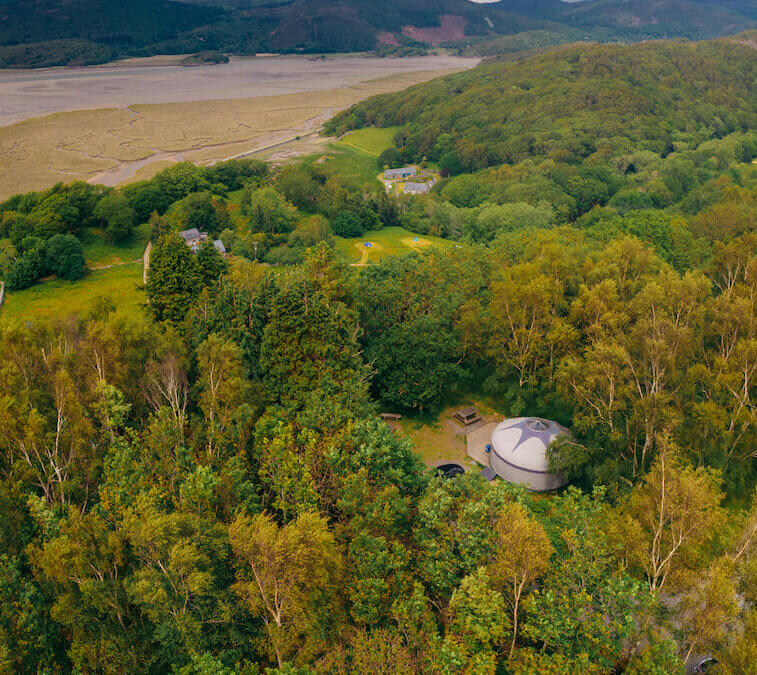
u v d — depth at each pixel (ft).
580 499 140.87
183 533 117.50
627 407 176.35
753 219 354.33
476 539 119.96
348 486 128.77
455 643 104.42
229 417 162.40
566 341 196.95
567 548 129.39
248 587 111.96
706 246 343.87
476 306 226.17
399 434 166.40
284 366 185.26
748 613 112.57
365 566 116.47
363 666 105.81
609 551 128.88
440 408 233.14
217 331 205.98
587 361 180.34
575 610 112.98
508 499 135.64
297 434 152.76
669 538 126.00
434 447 209.67
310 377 184.24
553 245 232.94
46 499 136.87
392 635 112.27
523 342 208.33
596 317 199.41
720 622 109.50
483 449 208.85
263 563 106.93
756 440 173.17
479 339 222.48
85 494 148.36
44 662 112.88
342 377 185.47
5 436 147.02
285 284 199.00
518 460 188.85
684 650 118.32
